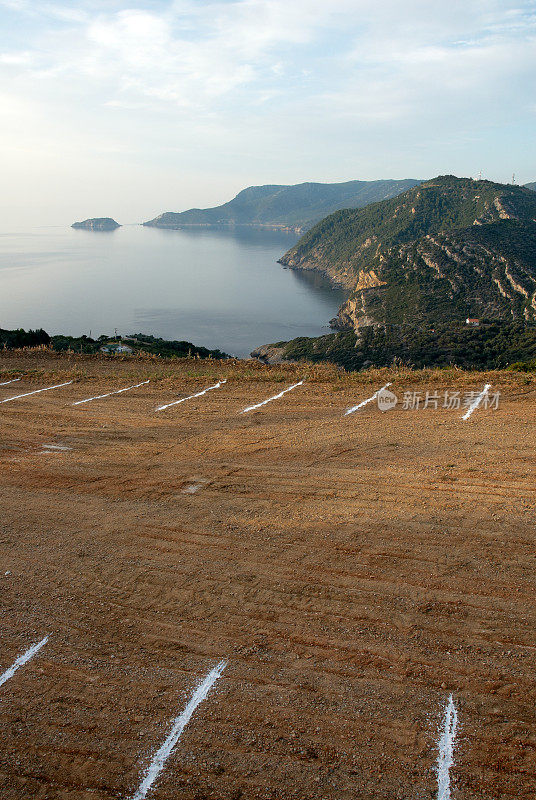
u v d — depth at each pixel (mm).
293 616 5000
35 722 4141
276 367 17016
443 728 3852
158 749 3850
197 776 3635
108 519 6973
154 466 8539
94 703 4270
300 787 3506
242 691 4270
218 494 7430
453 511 6418
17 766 3799
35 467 8773
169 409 11641
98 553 6219
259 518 6695
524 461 7543
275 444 9094
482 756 3635
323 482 7512
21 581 5801
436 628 4719
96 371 17406
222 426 10266
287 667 4461
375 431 9344
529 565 5359
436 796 3391
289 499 7117
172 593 5445
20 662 4723
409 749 3717
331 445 8844
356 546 5918
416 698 4098
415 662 4410
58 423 10977
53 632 5047
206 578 5629
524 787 3412
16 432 10516
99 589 5598
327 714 4023
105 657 4719
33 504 7500
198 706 4172
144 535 6527
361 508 6695
